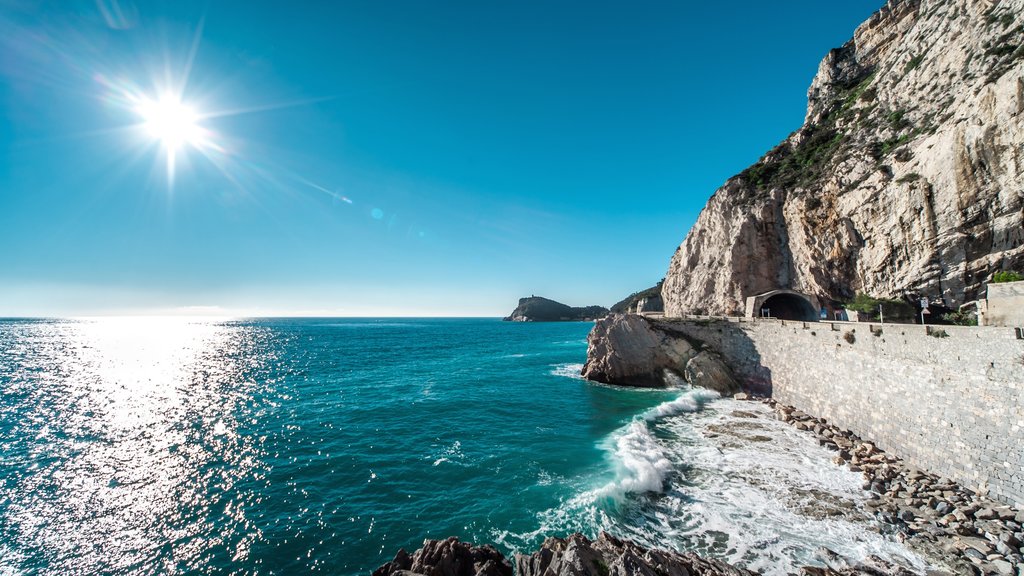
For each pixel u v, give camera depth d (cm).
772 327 3362
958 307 3184
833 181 4491
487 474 1966
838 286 4466
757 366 3541
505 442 2428
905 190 3591
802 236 4875
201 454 2298
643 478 1803
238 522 1580
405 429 2703
